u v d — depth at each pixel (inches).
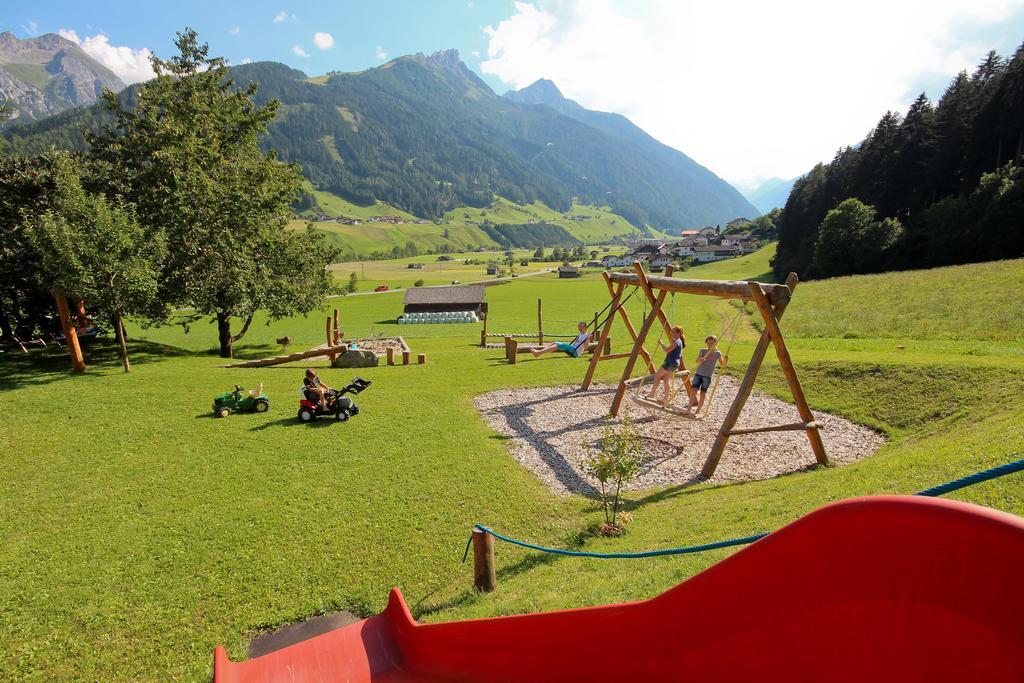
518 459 516.7
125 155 1056.2
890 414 530.9
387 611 224.2
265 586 330.6
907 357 657.6
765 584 77.0
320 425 613.6
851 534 65.3
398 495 439.5
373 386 802.8
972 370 539.5
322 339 1843.0
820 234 2770.7
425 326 2311.8
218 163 1153.4
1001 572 52.1
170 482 469.7
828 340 914.7
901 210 2783.0
